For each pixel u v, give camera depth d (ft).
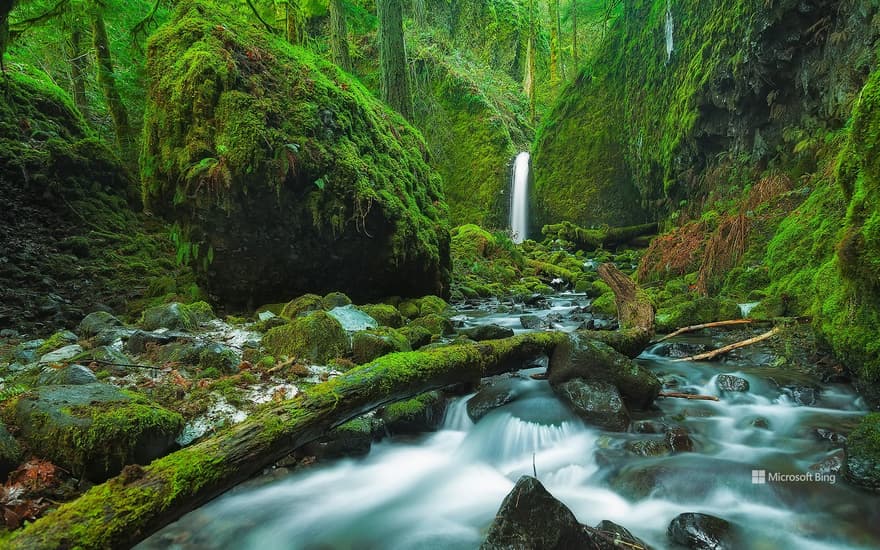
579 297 34.17
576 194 57.52
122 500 5.89
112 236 26.53
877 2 23.24
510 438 11.93
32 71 37.29
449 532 8.80
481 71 83.35
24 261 22.15
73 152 28.35
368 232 21.85
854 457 9.02
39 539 5.19
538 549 6.61
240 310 21.74
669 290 26.81
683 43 40.91
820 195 21.34
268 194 19.15
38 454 8.13
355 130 23.56
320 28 65.82
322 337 14.21
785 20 28.25
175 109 18.74
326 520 9.20
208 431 9.64
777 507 8.78
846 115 24.72
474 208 68.39
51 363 12.27
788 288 19.11
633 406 13.01
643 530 8.46
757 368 15.60
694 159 39.73
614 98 54.95
